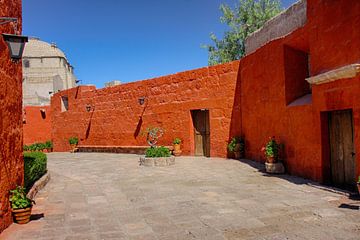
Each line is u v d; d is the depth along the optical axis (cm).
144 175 1098
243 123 1406
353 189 739
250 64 1312
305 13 1003
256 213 598
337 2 748
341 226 507
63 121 2469
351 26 701
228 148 1442
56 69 4972
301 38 941
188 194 779
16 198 570
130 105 1948
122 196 788
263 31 1309
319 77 790
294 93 1034
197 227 533
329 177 824
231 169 1141
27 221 577
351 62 704
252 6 2595
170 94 1722
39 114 2831
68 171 1291
